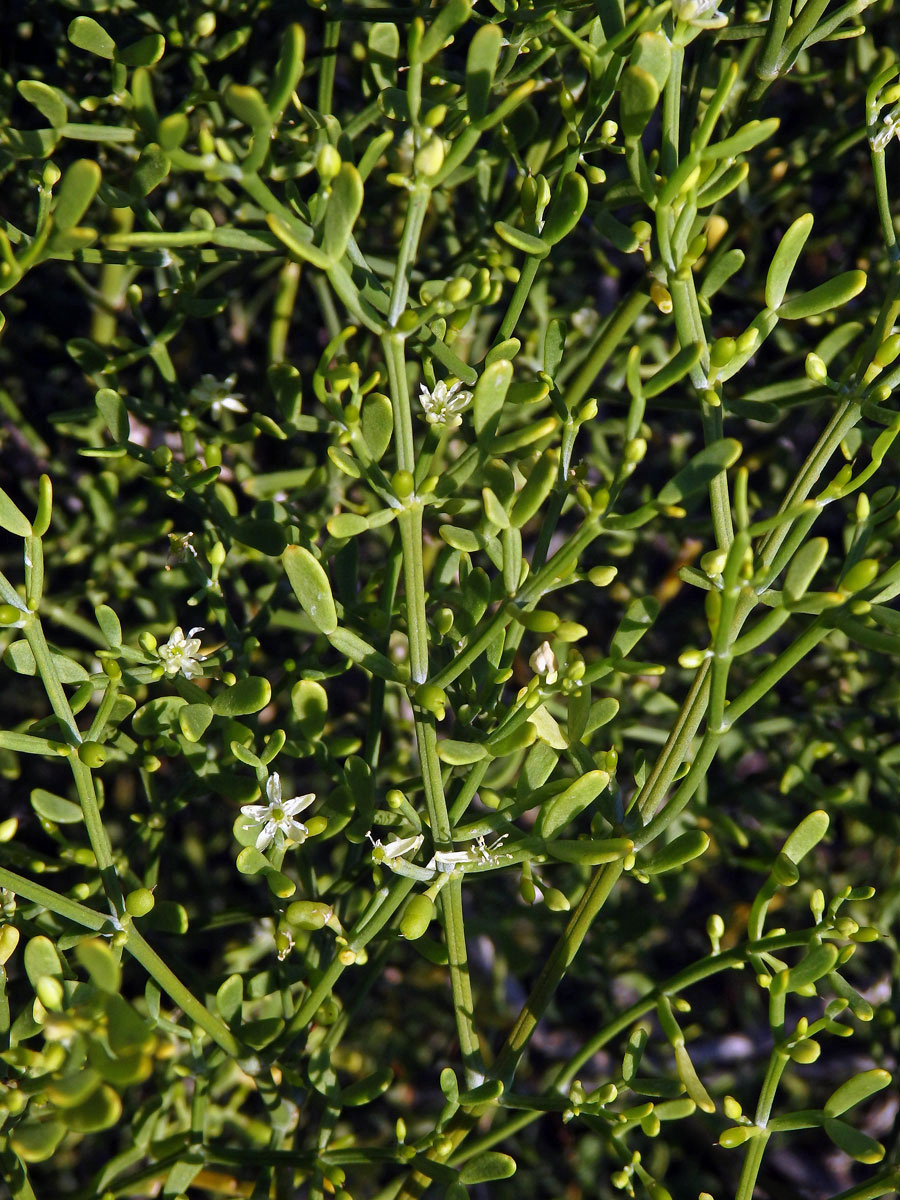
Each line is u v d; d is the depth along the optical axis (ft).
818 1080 1.83
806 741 1.61
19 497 1.89
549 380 1.24
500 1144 1.70
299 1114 1.44
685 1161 1.75
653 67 1.20
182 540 1.42
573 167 1.27
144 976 1.69
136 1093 1.67
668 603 1.94
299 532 1.43
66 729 1.24
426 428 1.60
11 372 1.82
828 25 1.35
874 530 1.34
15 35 1.64
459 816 1.28
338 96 1.80
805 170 1.55
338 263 1.19
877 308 1.66
